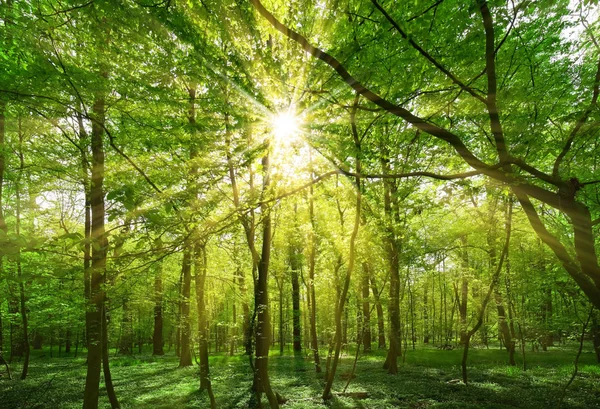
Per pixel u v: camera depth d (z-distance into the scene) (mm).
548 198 4703
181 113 7777
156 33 5410
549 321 14945
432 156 8414
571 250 9594
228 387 12516
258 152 6211
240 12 5012
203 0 4688
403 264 14781
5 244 3178
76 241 3381
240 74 6402
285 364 18828
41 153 8711
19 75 6199
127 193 3045
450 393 11445
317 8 5699
